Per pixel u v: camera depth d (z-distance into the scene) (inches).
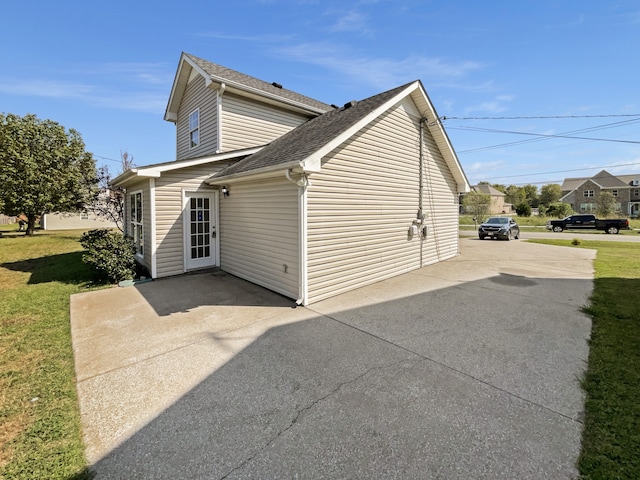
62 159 768.3
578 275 311.4
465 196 1590.8
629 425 89.7
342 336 161.5
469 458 78.7
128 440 87.0
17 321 186.1
